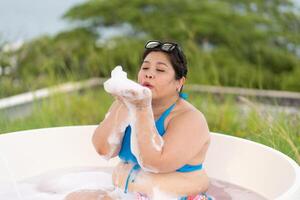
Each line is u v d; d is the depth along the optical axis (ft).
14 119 16.25
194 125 6.71
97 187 7.69
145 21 30.45
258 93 18.02
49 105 16.55
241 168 8.23
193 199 6.81
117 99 6.67
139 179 6.87
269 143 10.77
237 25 30.81
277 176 7.50
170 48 6.85
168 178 6.73
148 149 6.38
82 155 9.16
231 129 13.98
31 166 8.75
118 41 27.96
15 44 23.34
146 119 6.40
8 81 21.27
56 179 8.36
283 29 33.19
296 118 13.26
